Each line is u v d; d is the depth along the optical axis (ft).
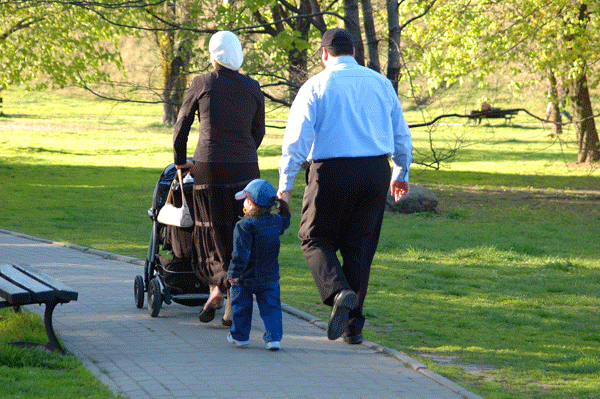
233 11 177.47
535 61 290.56
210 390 51.11
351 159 61.67
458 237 173.68
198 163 67.05
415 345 73.87
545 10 268.21
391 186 69.41
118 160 382.22
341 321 58.59
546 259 144.66
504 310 96.17
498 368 66.03
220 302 72.13
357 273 65.21
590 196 269.44
